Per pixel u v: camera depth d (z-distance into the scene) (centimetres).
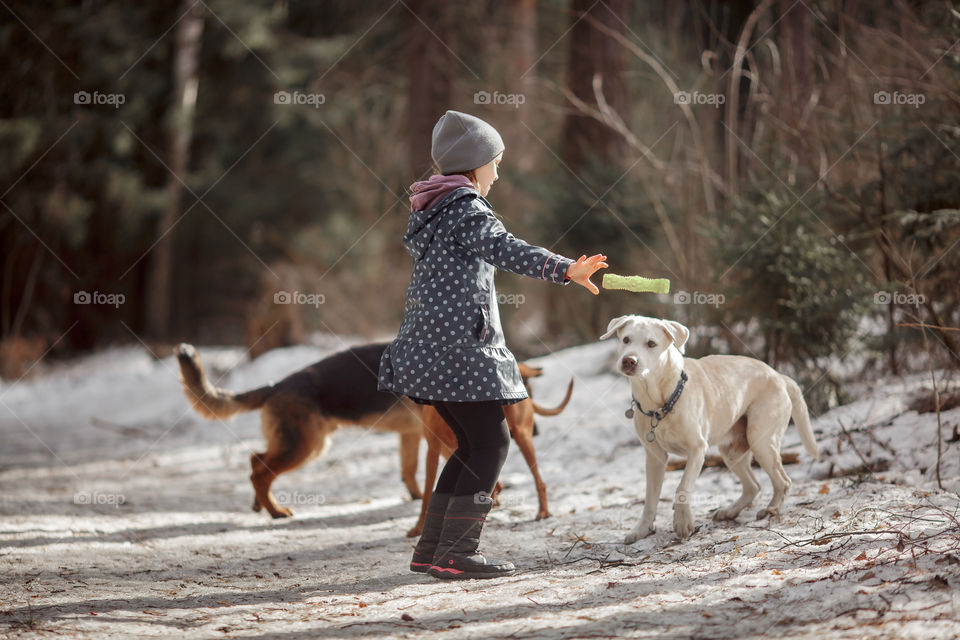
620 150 1719
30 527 731
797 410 632
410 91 2498
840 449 736
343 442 1238
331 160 3491
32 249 2795
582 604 450
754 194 1023
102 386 2105
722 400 588
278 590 532
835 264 902
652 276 1401
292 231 3484
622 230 1515
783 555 490
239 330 3475
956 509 533
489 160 541
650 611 423
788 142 1042
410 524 754
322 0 3553
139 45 2986
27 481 1069
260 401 838
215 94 3419
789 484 608
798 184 977
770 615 395
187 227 3438
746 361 621
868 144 965
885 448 708
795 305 885
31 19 2750
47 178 2848
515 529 681
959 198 885
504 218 566
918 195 908
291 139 3519
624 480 799
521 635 404
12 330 2742
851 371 966
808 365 923
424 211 528
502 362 516
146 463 1234
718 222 1015
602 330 1570
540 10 2831
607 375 1296
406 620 444
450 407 520
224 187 3438
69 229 2795
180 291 3459
